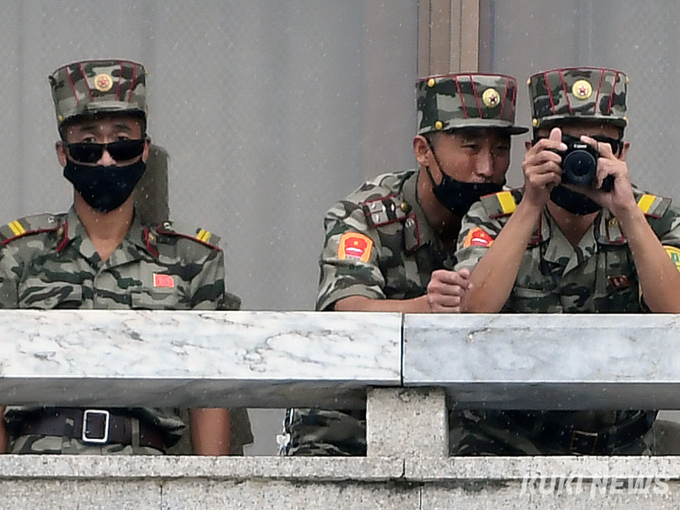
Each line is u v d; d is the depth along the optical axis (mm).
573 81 16031
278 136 20422
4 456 11328
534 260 15914
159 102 20312
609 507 11312
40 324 11844
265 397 12625
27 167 20000
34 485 11367
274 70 20500
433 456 11773
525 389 11984
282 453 18016
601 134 16016
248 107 20438
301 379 11766
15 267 16562
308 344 11805
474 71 20312
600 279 15953
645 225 15336
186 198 20188
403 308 15414
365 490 11383
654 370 11688
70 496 11367
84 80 16625
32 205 19953
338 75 20516
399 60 20438
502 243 15227
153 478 11383
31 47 20141
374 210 16844
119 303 16531
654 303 15250
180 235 17047
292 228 20359
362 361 11758
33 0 20203
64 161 16828
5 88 20078
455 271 14898
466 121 16562
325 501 11367
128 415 15758
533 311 15898
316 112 20469
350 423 16906
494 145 16734
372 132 20422
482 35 20422
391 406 11844
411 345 11758
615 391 12023
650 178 20625
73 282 16547
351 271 16281
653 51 20750
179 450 17047
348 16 20547
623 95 16188
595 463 11336
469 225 16109
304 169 20406
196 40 20453
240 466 11352
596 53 20578
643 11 20859
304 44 20531
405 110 20406
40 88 20109
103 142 16500
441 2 20359
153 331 11852
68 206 20016
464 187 16609
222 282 17047
